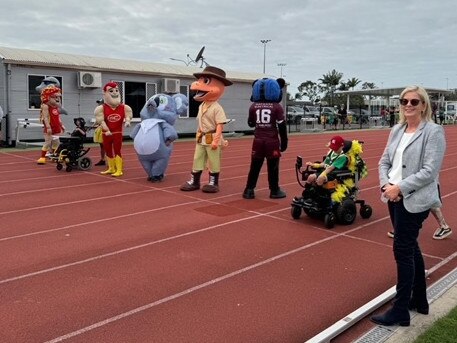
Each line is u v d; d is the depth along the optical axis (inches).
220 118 394.0
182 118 964.0
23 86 744.3
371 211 316.5
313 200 299.3
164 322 168.9
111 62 878.4
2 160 596.7
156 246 253.3
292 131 1300.4
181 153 703.1
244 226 295.0
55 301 184.2
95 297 188.4
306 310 180.2
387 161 167.8
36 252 241.4
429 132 154.0
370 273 217.9
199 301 186.4
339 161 292.5
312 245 257.9
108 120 471.2
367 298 191.3
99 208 339.9
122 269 219.1
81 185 430.6
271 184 377.1
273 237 272.1
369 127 1571.1
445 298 186.7
